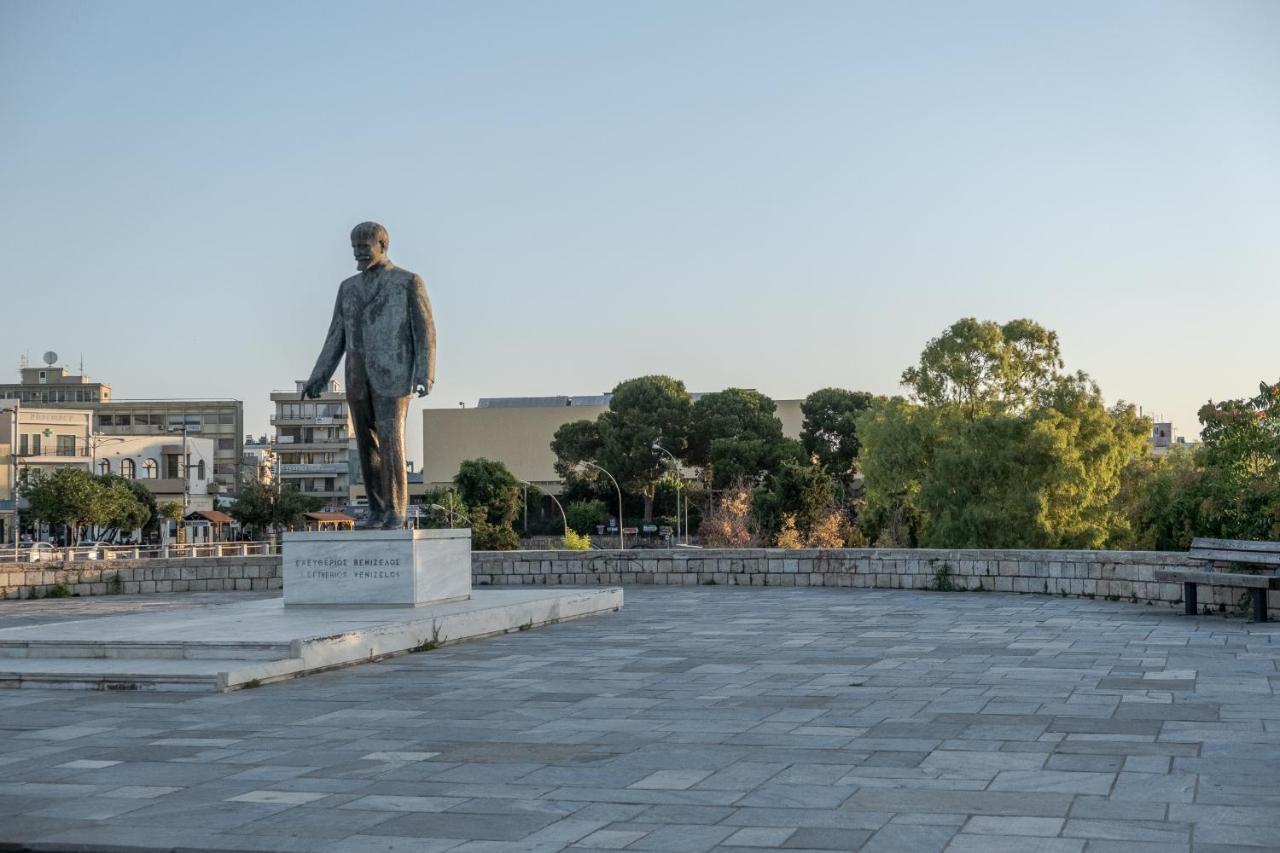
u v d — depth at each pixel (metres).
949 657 14.65
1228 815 6.94
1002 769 8.29
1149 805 7.20
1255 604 17.70
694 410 104.50
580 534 100.06
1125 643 15.52
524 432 130.62
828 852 6.43
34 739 10.44
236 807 7.80
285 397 149.75
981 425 53.78
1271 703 10.70
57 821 7.57
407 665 15.05
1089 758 8.55
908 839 6.63
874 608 21.83
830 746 9.27
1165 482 43.84
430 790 8.15
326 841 6.95
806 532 55.94
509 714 11.17
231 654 14.39
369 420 20.92
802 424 110.94
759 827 6.97
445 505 96.81
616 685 12.91
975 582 25.23
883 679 12.88
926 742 9.33
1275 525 20.59
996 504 53.41
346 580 19.42
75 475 82.25
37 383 147.75
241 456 134.50
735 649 16.05
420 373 20.59
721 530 65.38
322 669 14.52
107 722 11.27
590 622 20.52
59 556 45.78
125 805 7.95
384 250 21.11
